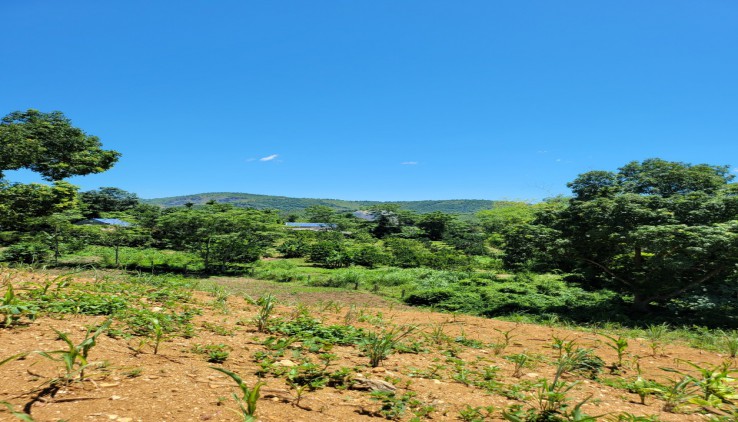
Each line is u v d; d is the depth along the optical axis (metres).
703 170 14.29
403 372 4.09
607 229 13.12
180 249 28.50
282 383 3.34
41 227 23.33
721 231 11.46
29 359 3.08
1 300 3.95
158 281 9.76
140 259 24.91
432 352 5.29
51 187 22.05
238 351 4.17
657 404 3.67
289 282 21.17
